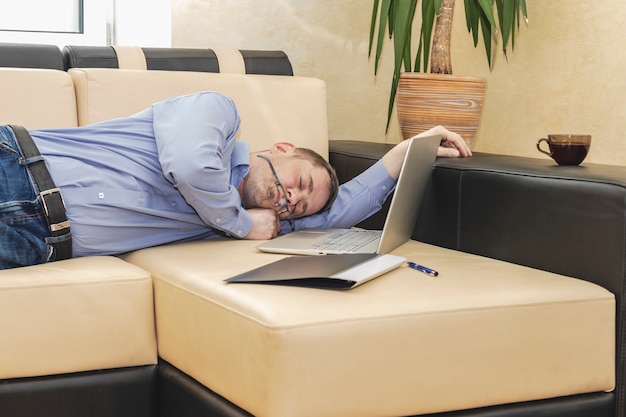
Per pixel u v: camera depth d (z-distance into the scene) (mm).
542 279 1542
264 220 1901
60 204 1636
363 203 2039
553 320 1445
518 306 1412
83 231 1697
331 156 2348
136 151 1814
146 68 2219
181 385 1493
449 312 1354
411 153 1684
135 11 2762
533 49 2707
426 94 2373
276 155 1954
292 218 1980
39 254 1624
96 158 1755
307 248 1726
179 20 2684
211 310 1392
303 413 1255
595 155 2494
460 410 1400
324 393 1267
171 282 1526
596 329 1489
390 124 2979
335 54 2887
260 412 1272
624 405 1534
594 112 2494
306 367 1250
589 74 2508
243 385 1312
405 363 1323
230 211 1805
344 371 1276
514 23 2529
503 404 1437
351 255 1594
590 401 1500
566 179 1628
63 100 1993
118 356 1516
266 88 2242
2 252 1574
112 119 1885
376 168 2061
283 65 2416
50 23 2732
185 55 2291
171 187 1836
